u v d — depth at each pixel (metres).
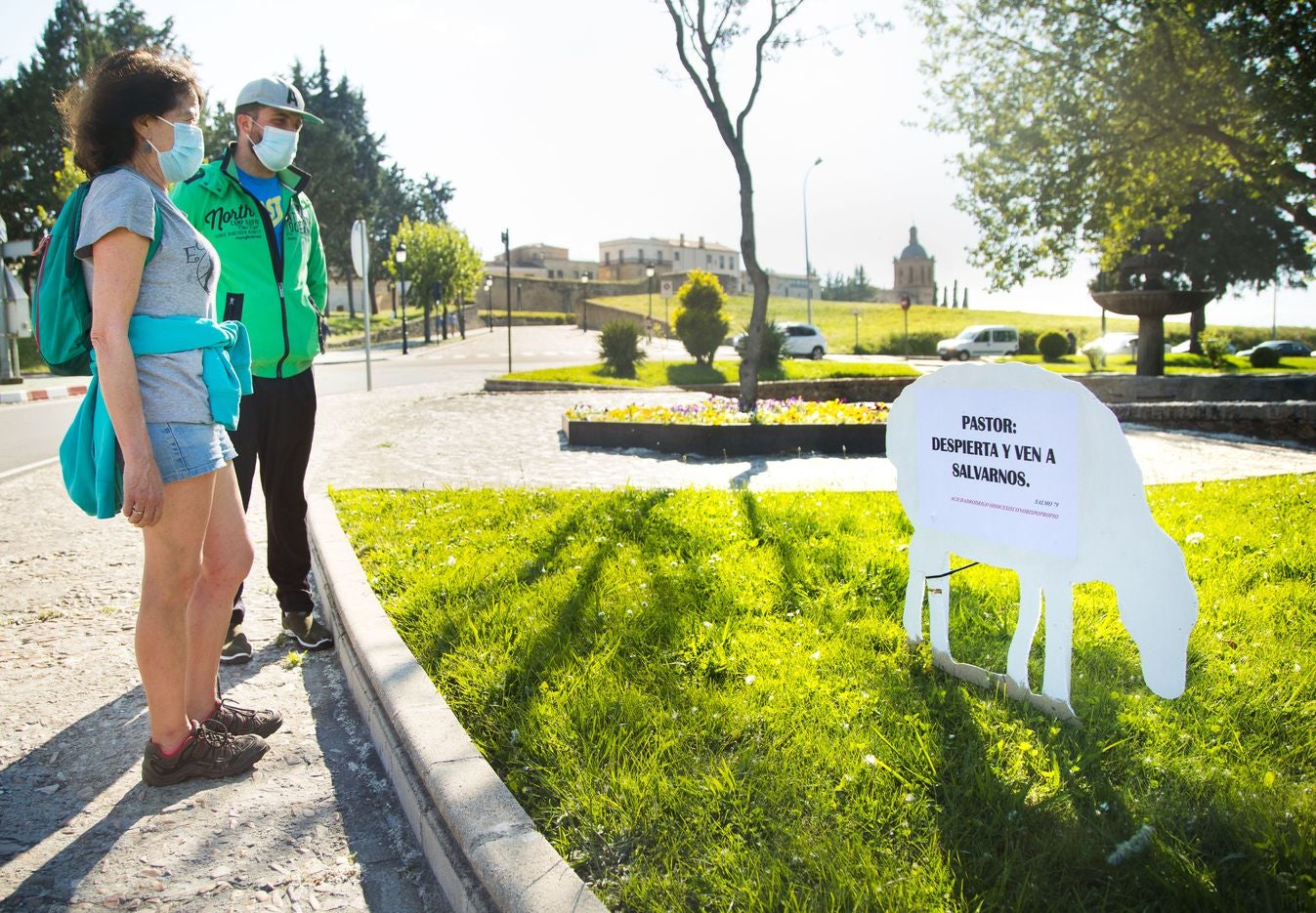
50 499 7.19
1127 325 67.94
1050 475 2.82
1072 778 2.50
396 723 2.78
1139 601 2.66
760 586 4.18
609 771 2.53
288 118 3.75
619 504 5.96
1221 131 16.86
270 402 3.81
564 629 3.60
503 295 92.69
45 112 44.84
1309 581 4.20
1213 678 3.09
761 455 9.55
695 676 3.20
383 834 2.55
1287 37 15.59
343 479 7.65
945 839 2.24
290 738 3.13
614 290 101.19
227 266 3.69
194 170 2.73
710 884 2.07
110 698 3.39
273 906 2.22
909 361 40.88
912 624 3.44
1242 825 2.22
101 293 2.38
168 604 2.65
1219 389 16.59
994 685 3.10
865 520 5.50
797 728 2.77
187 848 2.47
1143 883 2.06
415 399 15.71
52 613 4.30
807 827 2.28
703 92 13.02
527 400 15.54
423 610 3.85
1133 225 19.97
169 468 2.51
